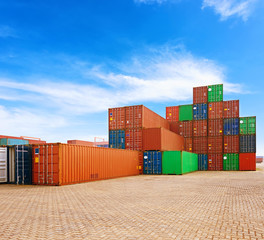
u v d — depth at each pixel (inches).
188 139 1695.4
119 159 996.6
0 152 722.8
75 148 740.0
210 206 376.5
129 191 557.9
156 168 1168.8
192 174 1191.6
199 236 229.9
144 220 288.7
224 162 1592.0
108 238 223.5
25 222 278.4
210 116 1660.9
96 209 352.5
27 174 712.4
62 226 261.7
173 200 433.1
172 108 1765.5
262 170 1654.8
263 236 230.7
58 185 671.1
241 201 422.3
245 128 1573.6
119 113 1275.8
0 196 481.1
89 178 796.0
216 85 1675.7
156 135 1183.6
